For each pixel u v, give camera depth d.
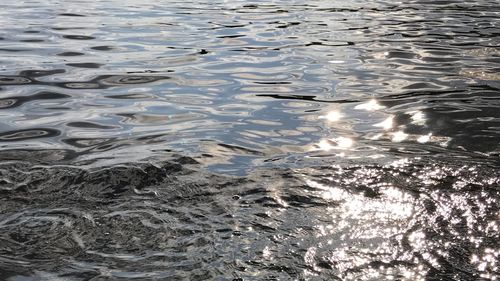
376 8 9.52
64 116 3.90
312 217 2.32
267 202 2.46
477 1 10.30
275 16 8.66
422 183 2.66
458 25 7.62
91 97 4.40
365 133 3.49
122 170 2.81
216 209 2.39
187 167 2.89
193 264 1.94
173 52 6.12
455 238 2.13
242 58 5.82
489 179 2.68
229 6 9.84
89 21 8.16
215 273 1.88
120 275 1.88
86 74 5.12
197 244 2.08
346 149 3.20
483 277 1.87
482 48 6.11
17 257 2.00
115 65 5.49
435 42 6.47
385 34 7.03
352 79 4.92
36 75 5.05
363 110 4.00
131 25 7.82
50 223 2.25
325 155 3.11
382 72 5.14
